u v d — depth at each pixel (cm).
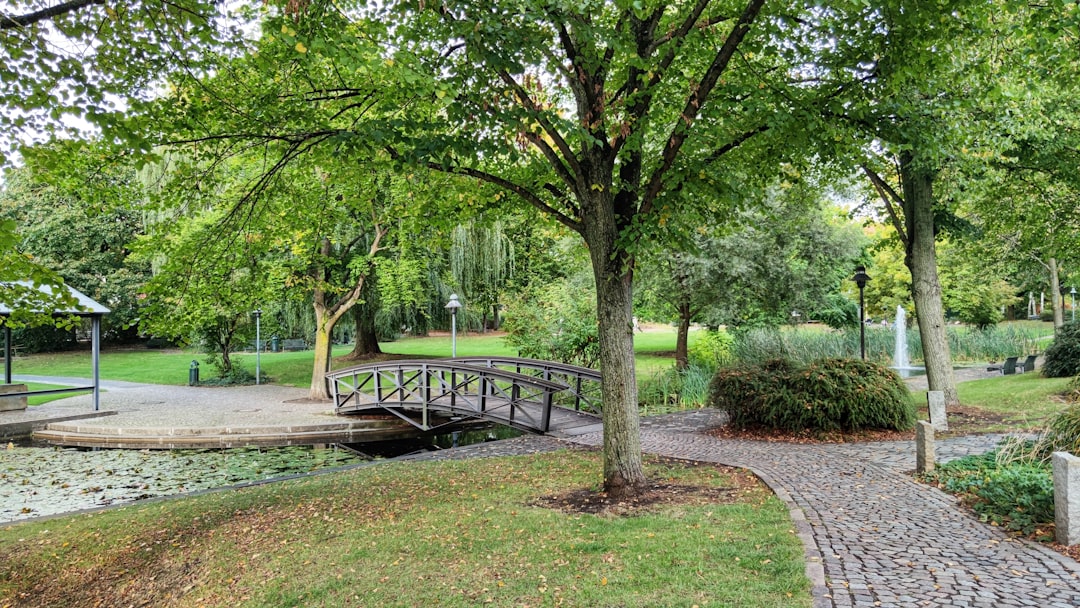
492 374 1320
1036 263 2523
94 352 1780
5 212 2866
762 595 399
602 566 473
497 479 820
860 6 584
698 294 1920
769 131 644
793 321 2466
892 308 3588
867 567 439
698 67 771
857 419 1016
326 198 930
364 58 509
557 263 2398
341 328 2950
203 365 3184
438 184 855
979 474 671
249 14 661
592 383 1631
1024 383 1540
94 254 3434
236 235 785
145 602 538
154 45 588
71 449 1420
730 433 1111
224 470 1202
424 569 505
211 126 701
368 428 1548
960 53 726
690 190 680
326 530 636
